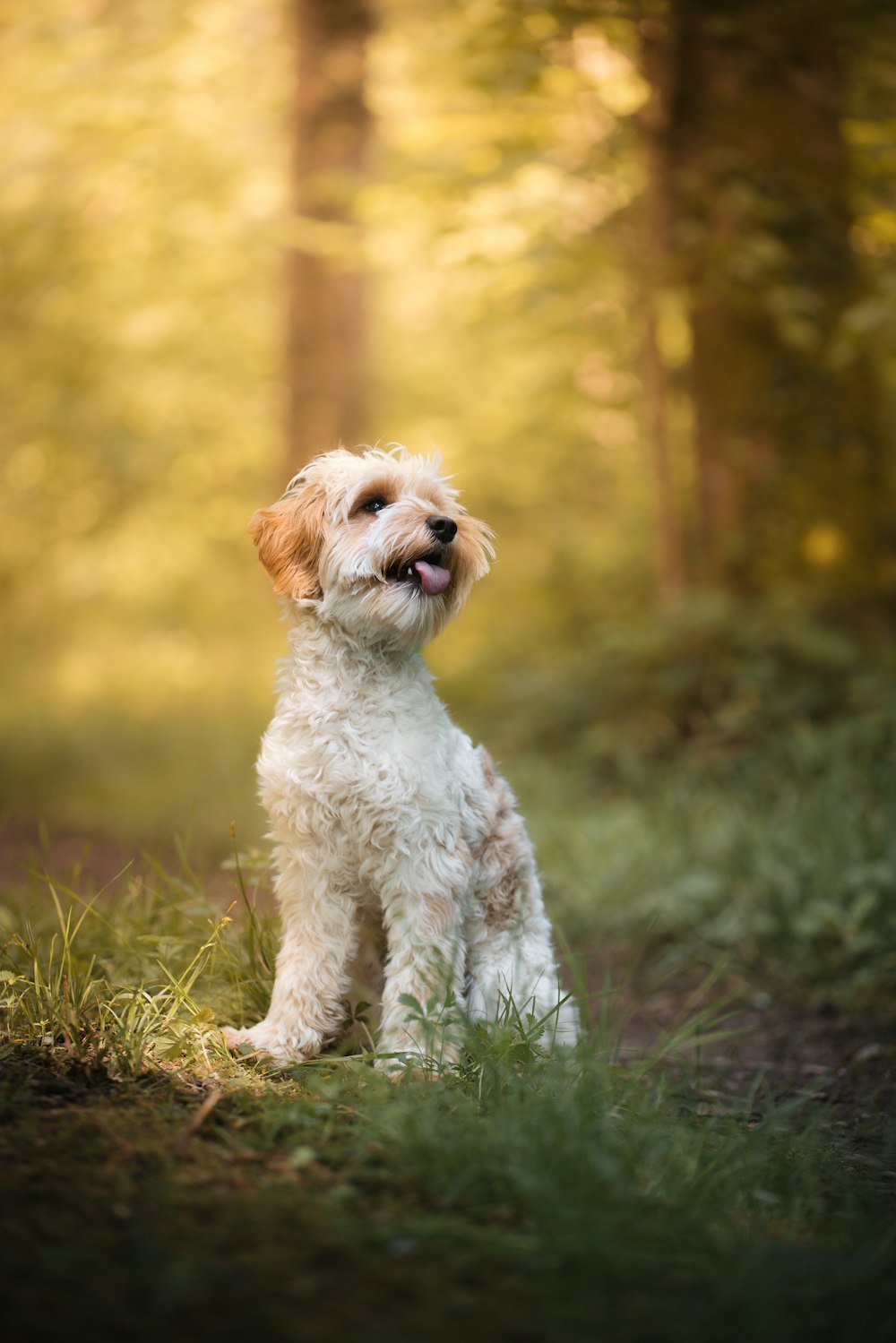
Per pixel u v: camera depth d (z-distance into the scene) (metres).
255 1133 2.77
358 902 3.56
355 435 12.12
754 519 7.93
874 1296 2.27
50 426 15.54
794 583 7.84
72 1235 2.18
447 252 9.16
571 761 8.09
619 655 8.43
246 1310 2.02
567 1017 3.73
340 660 3.47
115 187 11.82
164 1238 2.21
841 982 5.02
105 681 12.99
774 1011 4.90
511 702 9.24
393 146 11.41
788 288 7.67
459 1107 2.87
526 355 11.98
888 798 5.83
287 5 11.55
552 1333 2.04
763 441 7.92
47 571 16.66
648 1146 2.83
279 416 12.66
